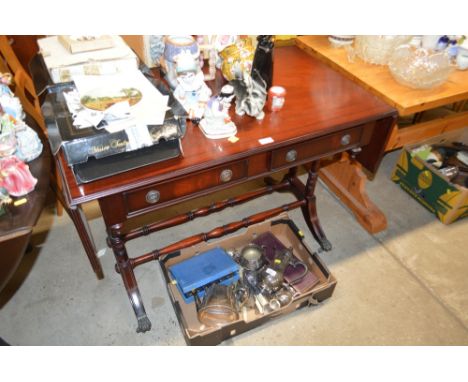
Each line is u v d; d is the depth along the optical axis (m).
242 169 1.13
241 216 1.94
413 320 1.49
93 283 1.58
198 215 1.58
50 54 1.19
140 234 1.48
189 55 1.15
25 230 0.84
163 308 1.51
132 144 0.91
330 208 2.00
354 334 1.44
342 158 1.90
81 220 1.20
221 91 1.19
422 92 1.46
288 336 1.42
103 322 1.45
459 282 1.65
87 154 0.87
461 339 1.44
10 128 0.95
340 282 1.62
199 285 1.42
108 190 0.91
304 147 1.21
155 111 0.96
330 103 1.30
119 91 1.04
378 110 1.27
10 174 0.89
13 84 1.37
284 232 1.72
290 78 1.43
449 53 1.67
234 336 1.40
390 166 2.33
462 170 1.95
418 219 1.95
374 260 1.73
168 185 1.03
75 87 1.07
